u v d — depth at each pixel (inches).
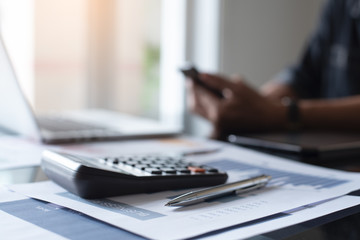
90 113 40.3
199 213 13.0
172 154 23.6
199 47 86.6
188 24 84.5
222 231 11.5
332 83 52.4
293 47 101.3
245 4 90.2
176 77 83.7
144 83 79.0
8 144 24.9
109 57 72.8
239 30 89.8
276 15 96.4
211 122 35.9
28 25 63.4
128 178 14.8
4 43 21.7
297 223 12.4
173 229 11.4
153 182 15.4
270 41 95.9
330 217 13.1
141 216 12.5
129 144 26.6
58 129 28.3
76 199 14.2
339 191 16.4
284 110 36.0
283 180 18.1
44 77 65.9
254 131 35.3
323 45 52.8
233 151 25.2
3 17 60.7
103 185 14.2
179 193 15.5
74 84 69.6
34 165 19.7
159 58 81.4
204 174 16.5
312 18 104.0
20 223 11.8
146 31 78.3
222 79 35.2
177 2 82.7
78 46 69.3
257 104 35.3
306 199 15.1
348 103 37.5
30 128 25.4
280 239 11.1
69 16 67.6
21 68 63.1
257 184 16.3
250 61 92.8
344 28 52.4
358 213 13.6
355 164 23.0
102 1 71.1
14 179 16.9
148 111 80.6
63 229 11.4
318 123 36.5
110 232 11.3
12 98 24.6
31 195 14.5
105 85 73.0
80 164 14.2
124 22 74.5
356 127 36.0
